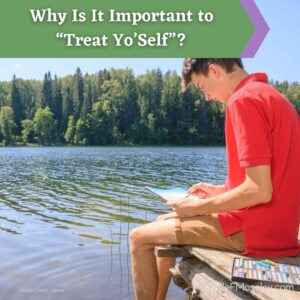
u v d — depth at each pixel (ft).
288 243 8.96
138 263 10.00
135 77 299.17
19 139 288.10
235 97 8.73
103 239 23.94
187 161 111.86
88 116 278.67
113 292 15.03
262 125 8.43
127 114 279.08
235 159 9.05
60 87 304.09
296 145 8.83
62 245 22.38
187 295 10.76
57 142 289.12
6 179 67.00
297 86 233.96
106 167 91.81
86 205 38.88
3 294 15.02
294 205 8.87
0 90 336.49
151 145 267.80
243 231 8.91
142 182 60.49
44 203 40.65
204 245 9.39
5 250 21.38
